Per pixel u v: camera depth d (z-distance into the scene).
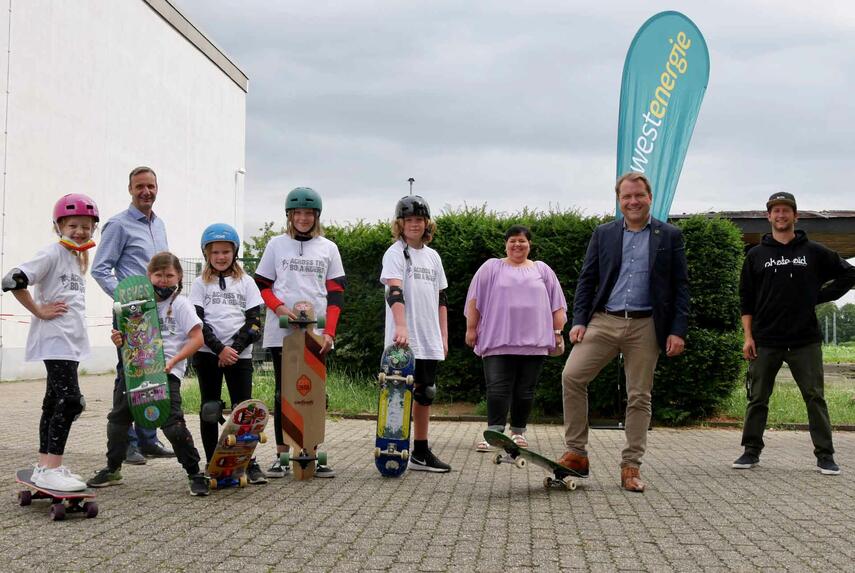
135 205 6.94
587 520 4.90
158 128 23.84
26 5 17.28
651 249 5.95
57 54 18.48
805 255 6.95
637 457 5.96
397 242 6.85
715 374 10.20
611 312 6.00
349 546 4.22
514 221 11.00
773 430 9.99
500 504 5.36
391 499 5.48
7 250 16.62
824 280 7.04
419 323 6.71
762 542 4.41
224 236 6.07
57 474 4.93
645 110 9.77
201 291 6.08
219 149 28.75
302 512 5.03
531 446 8.26
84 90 19.64
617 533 4.58
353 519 4.85
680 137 9.71
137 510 5.04
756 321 7.04
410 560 3.97
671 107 9.72
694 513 5.13
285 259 6.42
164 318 5.68
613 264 6.01
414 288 6.74
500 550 4.18
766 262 7.03
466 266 11.17
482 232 11.05
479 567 3.87
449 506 5.27
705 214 10.65
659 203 9.73
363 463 7.09
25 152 17.25
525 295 7.61
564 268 10.66
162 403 5.34
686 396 10.30
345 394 11.24
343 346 11.94
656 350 5.99
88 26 19.80
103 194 20.58
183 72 25.62
